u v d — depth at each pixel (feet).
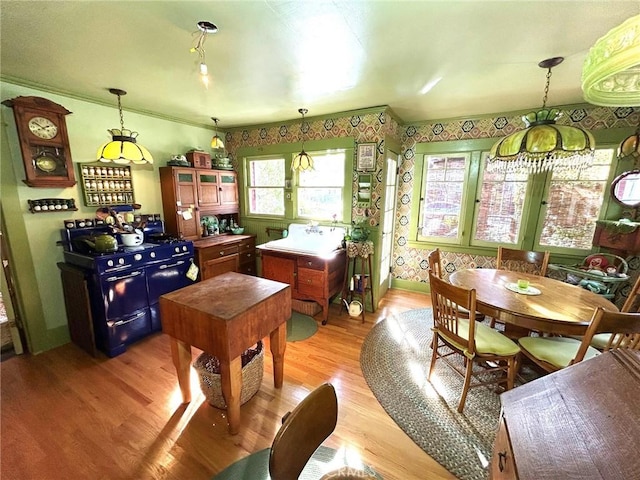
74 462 4.83
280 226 13.07
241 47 5.65
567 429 2.39
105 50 5.77
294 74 6.96
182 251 9.71
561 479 2.02
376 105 9.71
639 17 2.98
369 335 9.34
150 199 10.79
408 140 12.50
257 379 6.38
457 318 6.08
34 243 7.93
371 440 5.32
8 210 7.39
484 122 10.93
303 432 2.93
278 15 4.56
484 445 5.21
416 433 5.48
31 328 7.99
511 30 4.95
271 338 6.47
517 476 2.21
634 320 4.38
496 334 6.53
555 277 10.46
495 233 11.49
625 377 2.70
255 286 6.37
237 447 5.15
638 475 1.84
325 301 9.99
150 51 5.81
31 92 7.58
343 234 11.17
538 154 5.73
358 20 4.69
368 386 6.84
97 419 5.75
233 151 13.73
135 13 4.50
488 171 11.16
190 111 10.44
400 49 5.69
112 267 7.73
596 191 9.61
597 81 3.75
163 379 7.04
